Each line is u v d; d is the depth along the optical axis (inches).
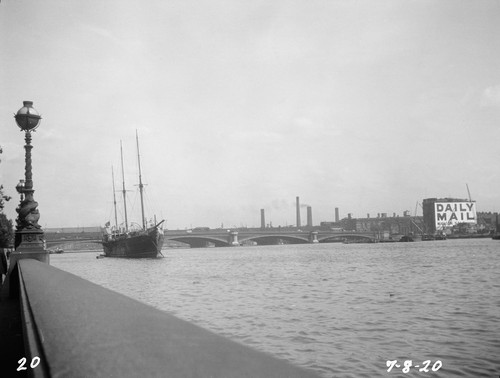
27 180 855.1
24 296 222.7
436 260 3747.5
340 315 1128.8
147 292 1920.5
